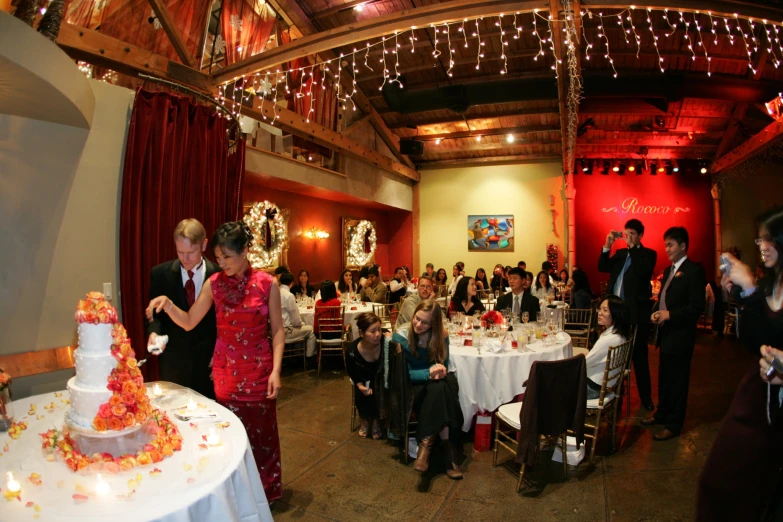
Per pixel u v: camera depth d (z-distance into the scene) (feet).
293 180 27.04
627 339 12.26
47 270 11.12
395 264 44.78
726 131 34.50
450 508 9.52
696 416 14.71
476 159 42.47
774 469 6.45
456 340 14.11
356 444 12.66
